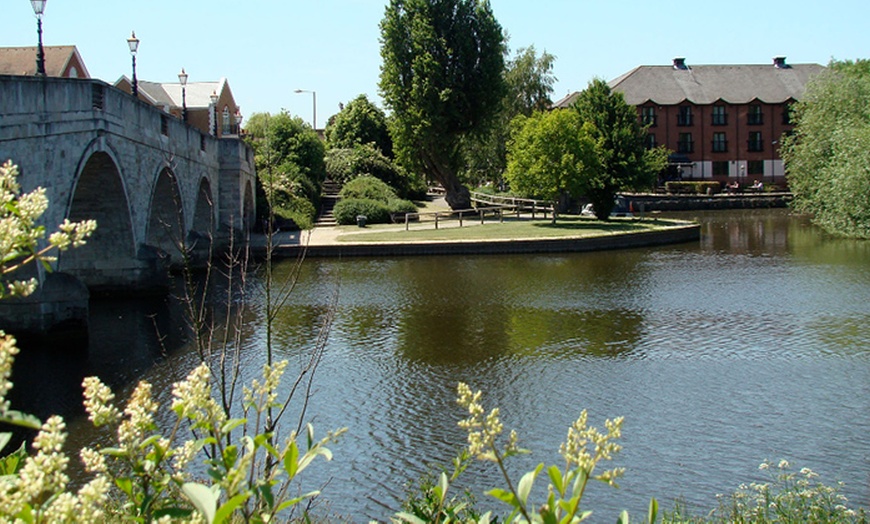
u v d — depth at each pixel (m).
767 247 35.62
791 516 7.64
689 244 38.22
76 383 13.84
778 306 21.00
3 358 2.48
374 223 45.81
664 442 11.01
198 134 30.88
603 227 40.97
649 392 13.37
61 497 2.53
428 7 46.97
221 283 26.83
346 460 10.39
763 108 77.62
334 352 16.44
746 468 10.07
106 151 18.91
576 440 3.29
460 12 47.38
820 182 40.00
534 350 16.42
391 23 47.41
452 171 50.69
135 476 3.28
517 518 3.67
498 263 31.66
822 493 8.33
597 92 47.75
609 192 45.34
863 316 19.36
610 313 20.47
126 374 14.40
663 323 19.06
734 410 12.38
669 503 9.04
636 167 46.09
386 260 33.12
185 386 3.29
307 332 18.42
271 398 3.74
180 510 3.18
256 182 43.69
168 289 23.16
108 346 16.69
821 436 11.20
